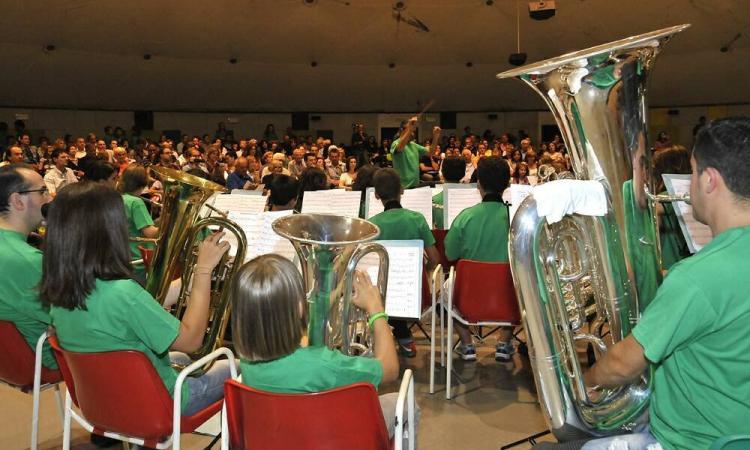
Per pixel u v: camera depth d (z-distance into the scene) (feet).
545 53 56.54
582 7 52.16
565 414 5.38
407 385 6.03
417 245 9.41
